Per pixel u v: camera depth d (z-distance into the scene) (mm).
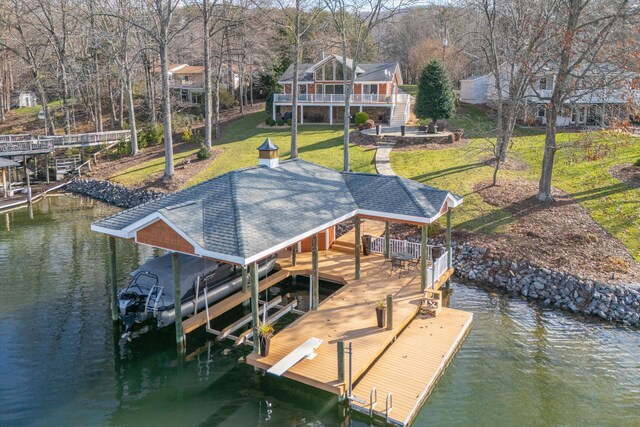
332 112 52781
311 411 13523
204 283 19109
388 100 50406
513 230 25016
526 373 15180
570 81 29797
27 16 56938
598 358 16094
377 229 27438
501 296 20969
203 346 16922
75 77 53594
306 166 22344
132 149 48500
